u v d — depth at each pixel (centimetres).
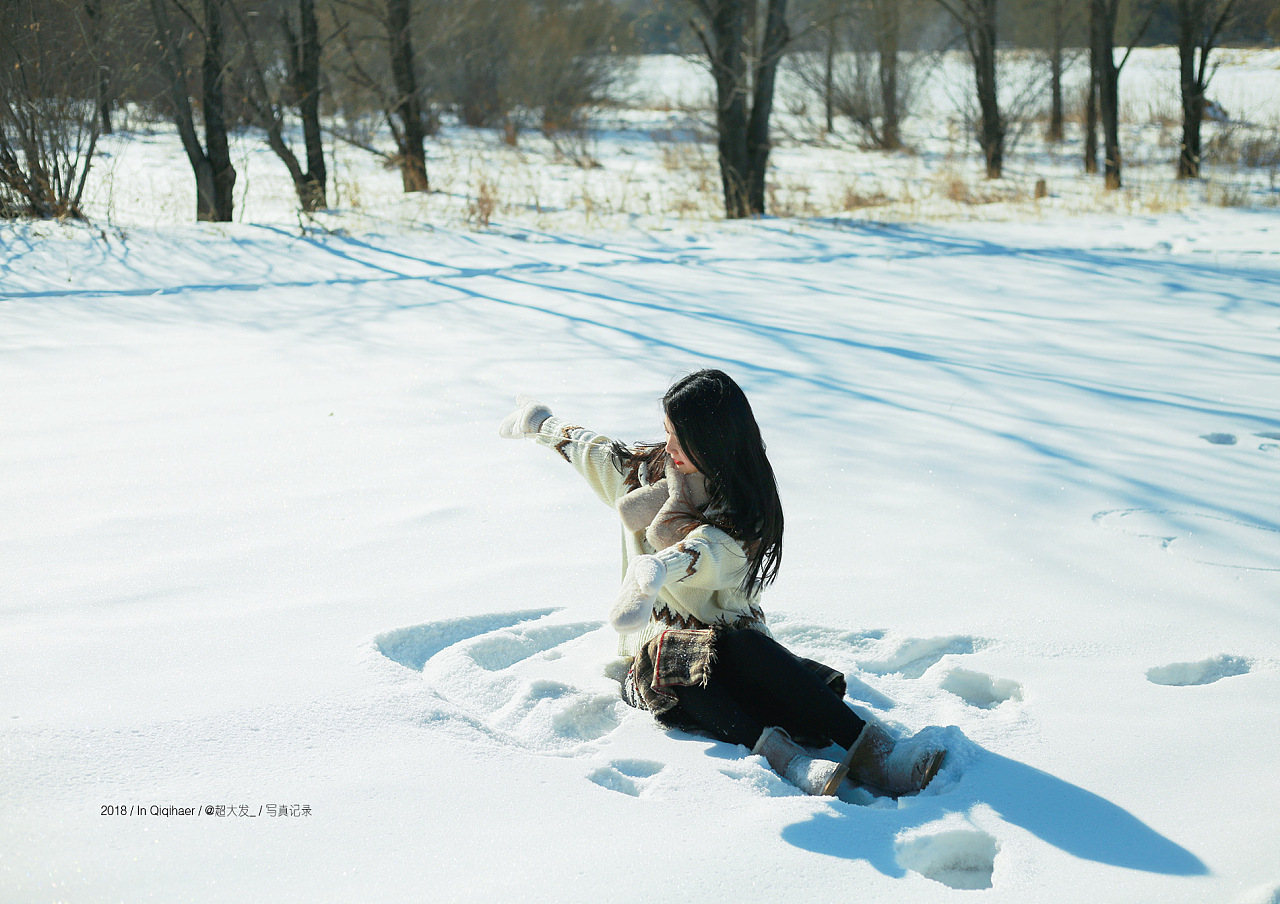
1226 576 358
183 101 1185
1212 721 264
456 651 297
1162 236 1306
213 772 229
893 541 389
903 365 666
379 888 195
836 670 273
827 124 2741
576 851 208
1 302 798
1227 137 2347
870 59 2608
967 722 263
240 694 264
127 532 380
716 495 261
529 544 380
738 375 634
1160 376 643
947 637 310
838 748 264
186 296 857
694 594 272
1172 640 311
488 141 2308
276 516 402
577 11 2675
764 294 923
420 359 667
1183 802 230
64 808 213
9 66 1098
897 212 1521
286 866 200
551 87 2588
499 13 2472
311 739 245
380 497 425
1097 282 988
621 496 289
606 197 1556
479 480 448
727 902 195
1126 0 3072
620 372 638
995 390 608
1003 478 460
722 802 228
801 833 216
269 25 1415
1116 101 1883
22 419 520
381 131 2248
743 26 1466
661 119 2828
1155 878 204
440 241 1141
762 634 262
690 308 848
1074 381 630
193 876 197
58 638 295
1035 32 2712
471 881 198
